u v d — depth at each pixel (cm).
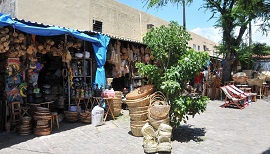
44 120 610
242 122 750
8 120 653
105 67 952
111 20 1386
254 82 1416
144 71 593
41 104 693
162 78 578
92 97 800
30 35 682
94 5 1259
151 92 595
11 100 652
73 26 1105
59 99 782
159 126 514
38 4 972
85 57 831
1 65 683
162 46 581
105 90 788
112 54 902
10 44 634
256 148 505
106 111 814
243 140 561
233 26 1540
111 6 1388
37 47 707
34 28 588
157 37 582
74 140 566
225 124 722
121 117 829
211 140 561
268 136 594
